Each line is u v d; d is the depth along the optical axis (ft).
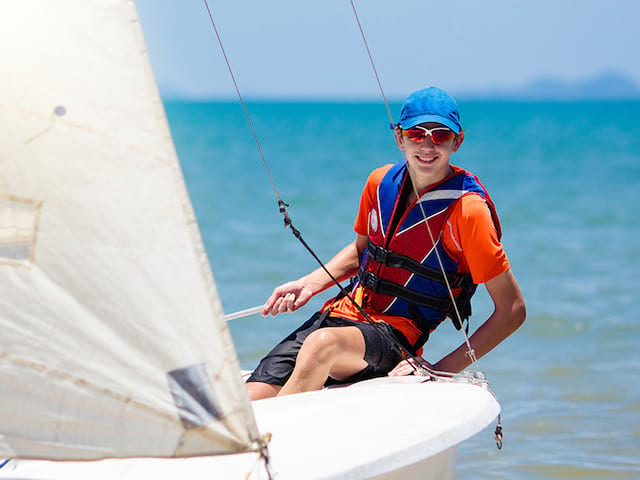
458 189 44.86
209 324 26.68
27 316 26.66
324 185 280.10
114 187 27.50
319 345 42.32
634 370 81.46
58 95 27.86
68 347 26.53
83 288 26.86
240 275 130.21
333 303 48.78
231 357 26.55
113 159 27.66
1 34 28.07
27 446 26.37
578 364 83.76
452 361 44.73
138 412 26.08
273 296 49.42
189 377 26.32
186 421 25.90
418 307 46.50
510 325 44.27
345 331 43.78
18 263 26.96
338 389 41.27
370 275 47.29
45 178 27.37
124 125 27.89
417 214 45.37
